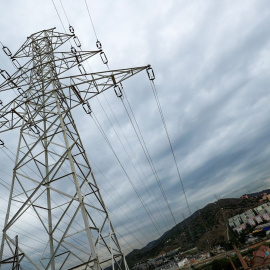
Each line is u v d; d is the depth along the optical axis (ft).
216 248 426.51
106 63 67.41
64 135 46.24
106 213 46.60
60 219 39.55
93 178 50.44
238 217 592.19
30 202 40.24
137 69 59.31
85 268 34.04
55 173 44.65
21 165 46.32
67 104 58.59
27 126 56.49
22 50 75.20
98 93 58.75
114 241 45.32
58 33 76.13
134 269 521.24
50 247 39.83
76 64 66.44
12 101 57.82
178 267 371.15
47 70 67.26
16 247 37.14
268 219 508.53
